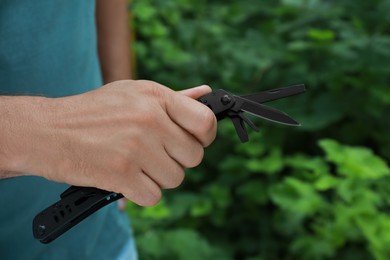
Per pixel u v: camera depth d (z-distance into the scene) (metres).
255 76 2.34
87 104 0.67
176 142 0.67
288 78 2.23
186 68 2.54
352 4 2.22
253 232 2.18
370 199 1.69
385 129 2.14
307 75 2.18
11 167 0.68
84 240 0.98
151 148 0.67
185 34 2.62
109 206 1.02
